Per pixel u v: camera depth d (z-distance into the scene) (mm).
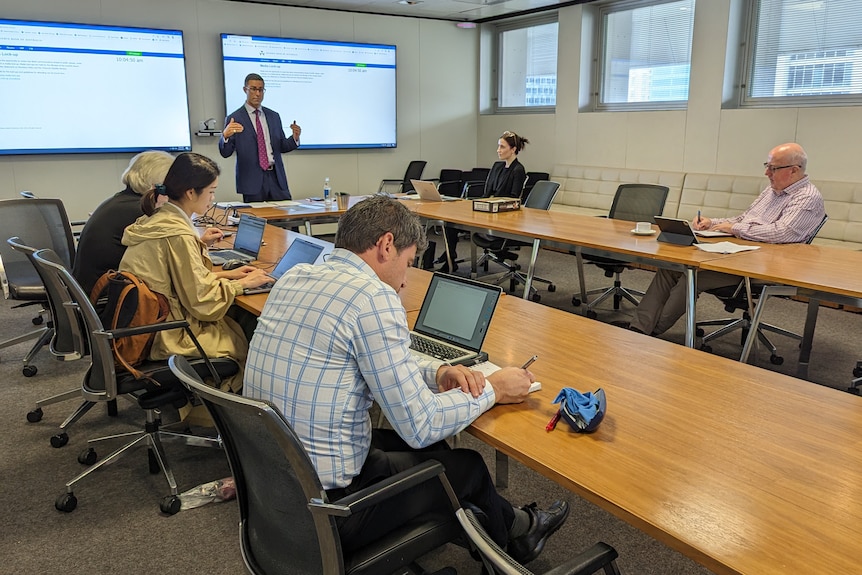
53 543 2084
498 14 7742
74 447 2717
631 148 6789
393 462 1499
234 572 1944
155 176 2814
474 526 964
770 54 5785
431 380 1646
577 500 2305
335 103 7348
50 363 3711
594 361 1870
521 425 1478
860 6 5125
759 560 997
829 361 3674
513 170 5578
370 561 1315
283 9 6895
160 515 2244
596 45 7230
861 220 4984
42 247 3898
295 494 1193
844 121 5152
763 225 3604
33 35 5676
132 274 2250
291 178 7312
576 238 3701
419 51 7926
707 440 1386
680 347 1988
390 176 8039
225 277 2684
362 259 1454
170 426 2811
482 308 1885
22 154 5832
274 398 1355
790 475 1240
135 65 6156
